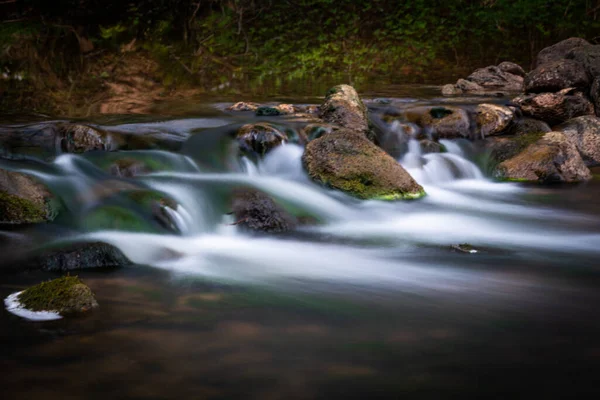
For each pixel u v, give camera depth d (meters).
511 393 3.30
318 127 8.24
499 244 6.01
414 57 16.42
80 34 15.84
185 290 4.56
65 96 11.36
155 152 7.54
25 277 4.64
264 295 4.53
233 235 6.11
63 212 5.94
